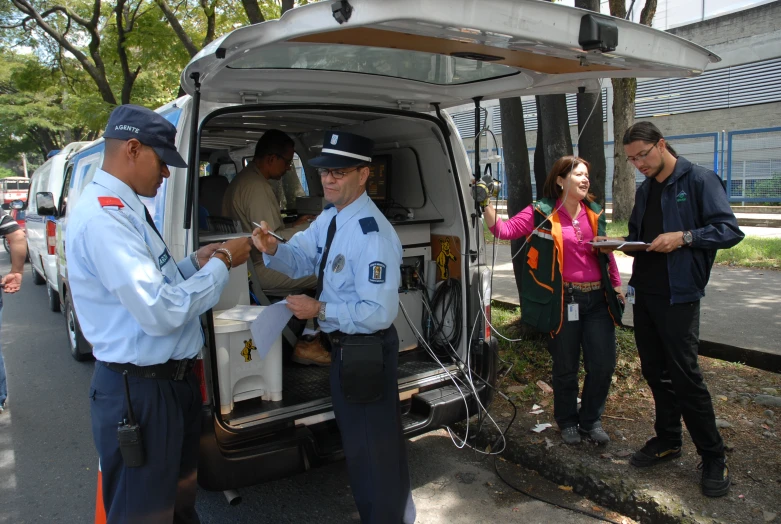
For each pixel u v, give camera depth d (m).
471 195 3.70
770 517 2.79
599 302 3.50
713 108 17.58
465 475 3.63
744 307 6.09
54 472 3.89
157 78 14.97
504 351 4.95
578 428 3.67
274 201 3.95
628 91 12.60
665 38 2.48
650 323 3.19
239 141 5.38
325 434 3.04
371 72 2.98
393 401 2.66
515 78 3.11
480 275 3.61
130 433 2.10
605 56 2.42
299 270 2.92
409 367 3.58
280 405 2.96
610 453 3.48
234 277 3.07
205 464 2.63
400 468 2.66
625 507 3.08
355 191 2.67
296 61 2.70
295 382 3.34
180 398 2.24
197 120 2.67
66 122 22.95
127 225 2.08
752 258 8.91
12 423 4.67
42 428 4.57
